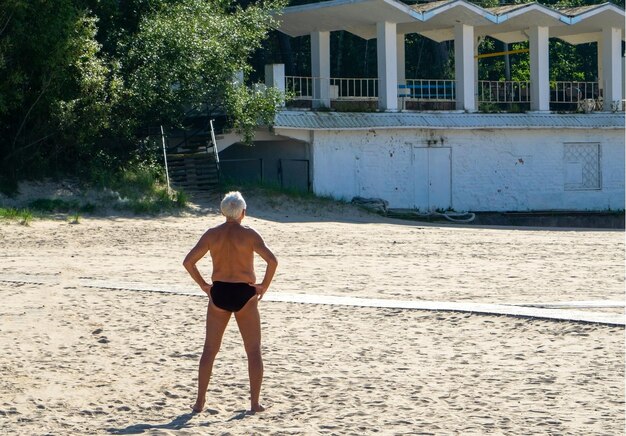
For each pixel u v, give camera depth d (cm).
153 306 1516
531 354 1176
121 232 2578
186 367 1138
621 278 1852
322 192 3531
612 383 1024
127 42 3322
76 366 1139
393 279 1839
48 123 3003
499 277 1870
